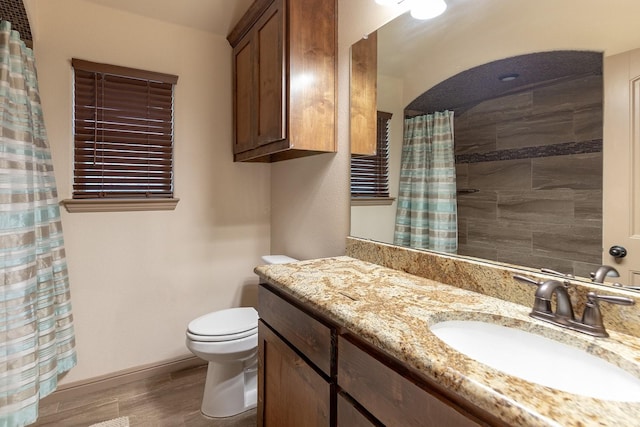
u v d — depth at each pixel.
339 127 1.74
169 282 2.21
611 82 0.82
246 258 2.48
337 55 1.73
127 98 2.05
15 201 1.45
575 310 0.86
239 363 1.83
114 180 2.03
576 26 0.88
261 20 1.81
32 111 1.63
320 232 1.92
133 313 2.10
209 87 2.29
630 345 0.72
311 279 1.25
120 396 1.94
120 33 2.00
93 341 1.98
